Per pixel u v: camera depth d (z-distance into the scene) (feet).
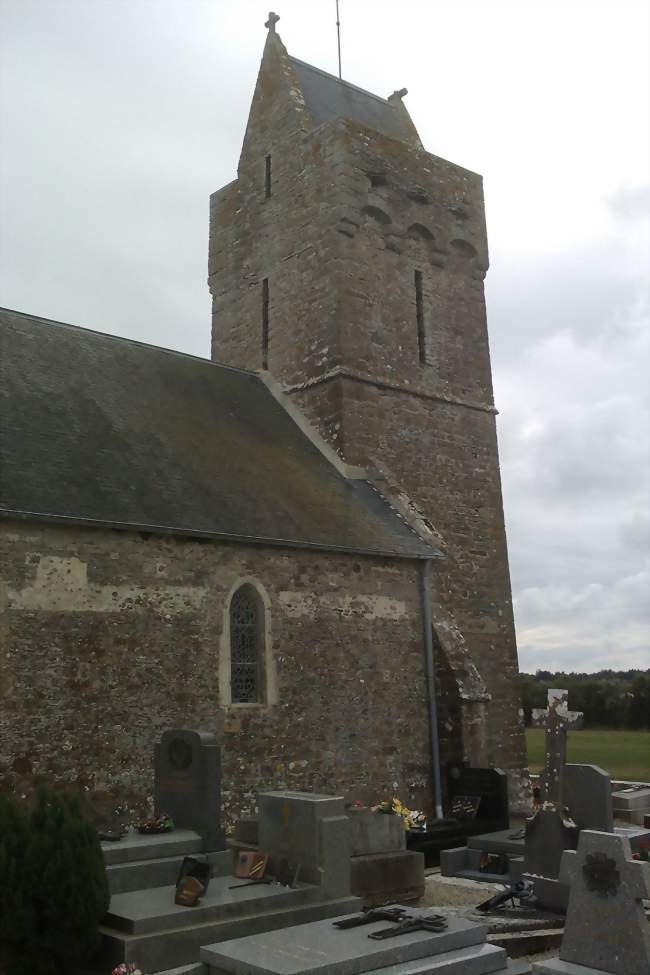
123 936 25.40
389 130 86.43
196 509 48.03
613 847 23.88
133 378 59.98
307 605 51.37
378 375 68.39
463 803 49.83
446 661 57.00
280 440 64.08
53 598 40.93
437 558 58.49
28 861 24.89
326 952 23.24
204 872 28.40
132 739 42.27
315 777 49.65
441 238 75.46
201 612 46.14
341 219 69.10
